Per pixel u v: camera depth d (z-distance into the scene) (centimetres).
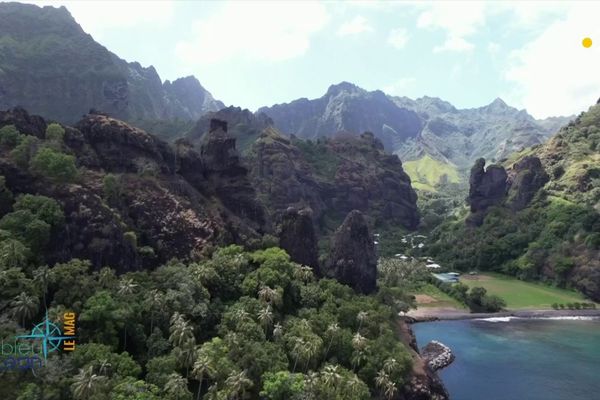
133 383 8488
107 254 12356
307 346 10994
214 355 9950
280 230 17325
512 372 15225
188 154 17850
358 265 17900
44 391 8094
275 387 9519
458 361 16188
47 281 10344
